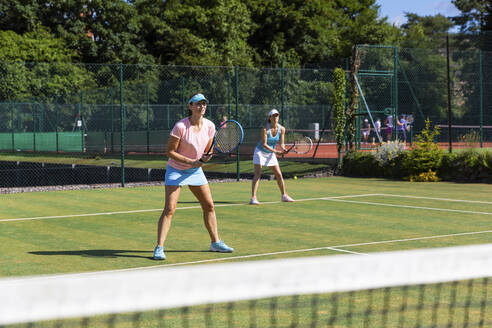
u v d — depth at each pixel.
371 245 6.84
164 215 6.18
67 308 2.28
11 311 2.22
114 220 9.24
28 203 11.75
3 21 40.50
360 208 10.30
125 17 41.34
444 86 28.09
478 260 3.11
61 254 6.52
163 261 6.10
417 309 4.30
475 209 10.04
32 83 31.19
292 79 30.31
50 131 30.70
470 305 4.42
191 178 6.24
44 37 38.97
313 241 7.17
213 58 39.66
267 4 46.09
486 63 25.73
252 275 2.70
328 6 48.69
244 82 29.09
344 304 4.46
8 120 31.12
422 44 44.88
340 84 18.02
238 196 12.48
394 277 2.86
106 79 34.75
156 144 27.97
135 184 15.75
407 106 29.58
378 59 29.64
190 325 3.97
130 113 29.08
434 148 16.41
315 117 30.78
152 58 41.44
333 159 18.72
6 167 26.06
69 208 10.88
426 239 7.20
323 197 12.09
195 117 6.02
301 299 4.62
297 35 46.50
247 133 20.97
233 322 4.04
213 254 6.45
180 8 43.56
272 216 9.41
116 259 6.22
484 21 48.66
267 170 18.30
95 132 29.61
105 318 4.14
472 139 20.56
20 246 7.03
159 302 2.41
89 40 40.09
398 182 15.64
